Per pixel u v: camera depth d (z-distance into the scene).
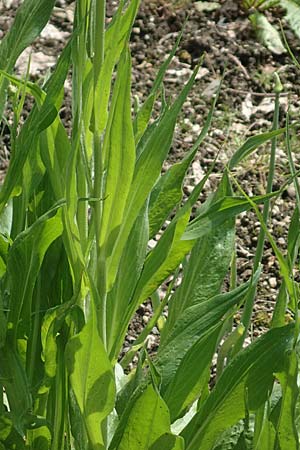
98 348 0.78
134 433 0.83
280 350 0.85
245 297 0.90
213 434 0.88
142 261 0.87
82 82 0.82
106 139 0.83
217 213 0.89
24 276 0.90
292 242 0.93
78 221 0.85
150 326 1.05
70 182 0.81
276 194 0.89
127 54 0.79
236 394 0.87
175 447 0.84
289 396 0.82
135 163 0.86
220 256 0.99
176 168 0.93
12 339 0.90
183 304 1.00
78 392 0.81
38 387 0.90
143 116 0.90
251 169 2.00
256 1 2.41
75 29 0.82
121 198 0.82
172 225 0.88
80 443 0.91
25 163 0.91
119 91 0.79
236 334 0.99
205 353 0.91
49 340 0.85
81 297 0.87
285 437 0.83
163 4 2.44
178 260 0.92
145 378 0.88
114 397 0.80
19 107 0.90
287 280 0.82
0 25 2.39
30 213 0.96
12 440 0.91
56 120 0.88
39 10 0.90
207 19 2.41
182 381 0.91
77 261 0.85
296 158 2.04
